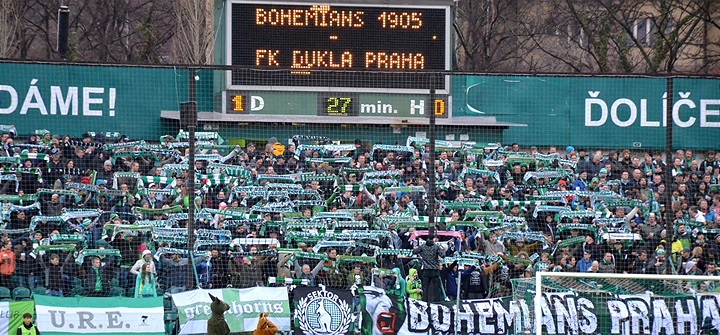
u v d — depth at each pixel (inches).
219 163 1747.0
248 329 1384.1
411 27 1835.6
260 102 1894.7
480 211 1628.9
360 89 1897.1
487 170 1779.0
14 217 1582.2
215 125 1915.6
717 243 1612.9
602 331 1391.5
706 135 2065.7
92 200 1635.1
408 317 1403.8
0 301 1359.5
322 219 1590.8
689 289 1433.3
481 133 1993.1
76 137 1969.7
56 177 1707.7
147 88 2001.7
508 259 1537.9
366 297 1405.0
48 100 1963.6
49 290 1429.6
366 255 1510.8
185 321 1371.8
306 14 1823.3
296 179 1723.7
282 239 1577.3
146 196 1662.2
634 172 1817.2
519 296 1413.6
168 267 1462.8
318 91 1892.2
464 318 1405.0
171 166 1728.6
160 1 3831.2
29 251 1496.1
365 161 1820.9
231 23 1809.8
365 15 1829.5
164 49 3863.2
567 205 1712.6
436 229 1578.5
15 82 1953.7
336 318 1409.9
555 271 1537.9
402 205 1667.1
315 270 1471.5
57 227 1560.0
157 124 2000.5
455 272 1478.8
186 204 1653.5
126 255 1503.4
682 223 1651.1
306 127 1930.4
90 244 1556.3
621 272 1587.1
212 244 1504.7
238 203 1653.5
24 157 1710.1
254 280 1465.3
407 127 1935.3
